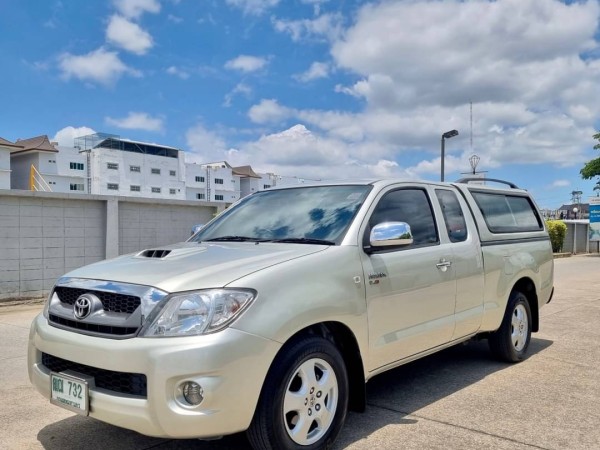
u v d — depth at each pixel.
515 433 3.91
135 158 91.38
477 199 5.66
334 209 4.31
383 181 4.59
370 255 4.00
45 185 30.80
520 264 5.88
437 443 3.73
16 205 9.89
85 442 3.83
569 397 4.72
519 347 5.96
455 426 4.05
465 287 4.97
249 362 3.02
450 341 4.84
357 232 4.00
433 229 4.81
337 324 3.68
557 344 6.84
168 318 3.00
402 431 3.96
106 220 11.16
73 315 3.36
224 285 3.11
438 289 4.59
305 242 4.00
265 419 3.11
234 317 3.04
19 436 3.94
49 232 10.35
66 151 81.94
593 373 5.49
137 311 3.06
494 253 5.46
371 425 4.08
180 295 3.05
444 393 4.85
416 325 4.37
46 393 3.45
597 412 4.34
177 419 2.87
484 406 4.50
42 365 3.57
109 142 91.12
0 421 4.23
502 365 5.81
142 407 2.93
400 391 4.92
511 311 5.75
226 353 2.94
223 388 2.92
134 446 3.76
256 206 4.93
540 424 4.08
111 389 3.10
